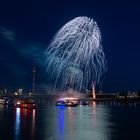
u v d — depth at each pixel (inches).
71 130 2498.8
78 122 3191.4
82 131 2452.0
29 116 3855.8
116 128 2714.1
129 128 2721.5
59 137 2114.9
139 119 3686.0
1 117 3663.9
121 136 2234.3
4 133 2263.8
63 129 2554.1
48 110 5393.7
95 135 2257.6
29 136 2138.3
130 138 2149.4
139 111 5551.2
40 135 2187.5
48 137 2105.1
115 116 4175.7
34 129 2509.8
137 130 2573.8
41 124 2910.9
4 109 5610.2
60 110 5452.8
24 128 2564.0
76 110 5511.8
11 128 2551.7
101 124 3034.0
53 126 2758.4
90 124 3011.8
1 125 2785.4
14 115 3996.1
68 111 5142.7
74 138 2094.0
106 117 3954.2
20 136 2130.9
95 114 4458.7
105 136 2222.0
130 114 4630.9
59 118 3636.8
